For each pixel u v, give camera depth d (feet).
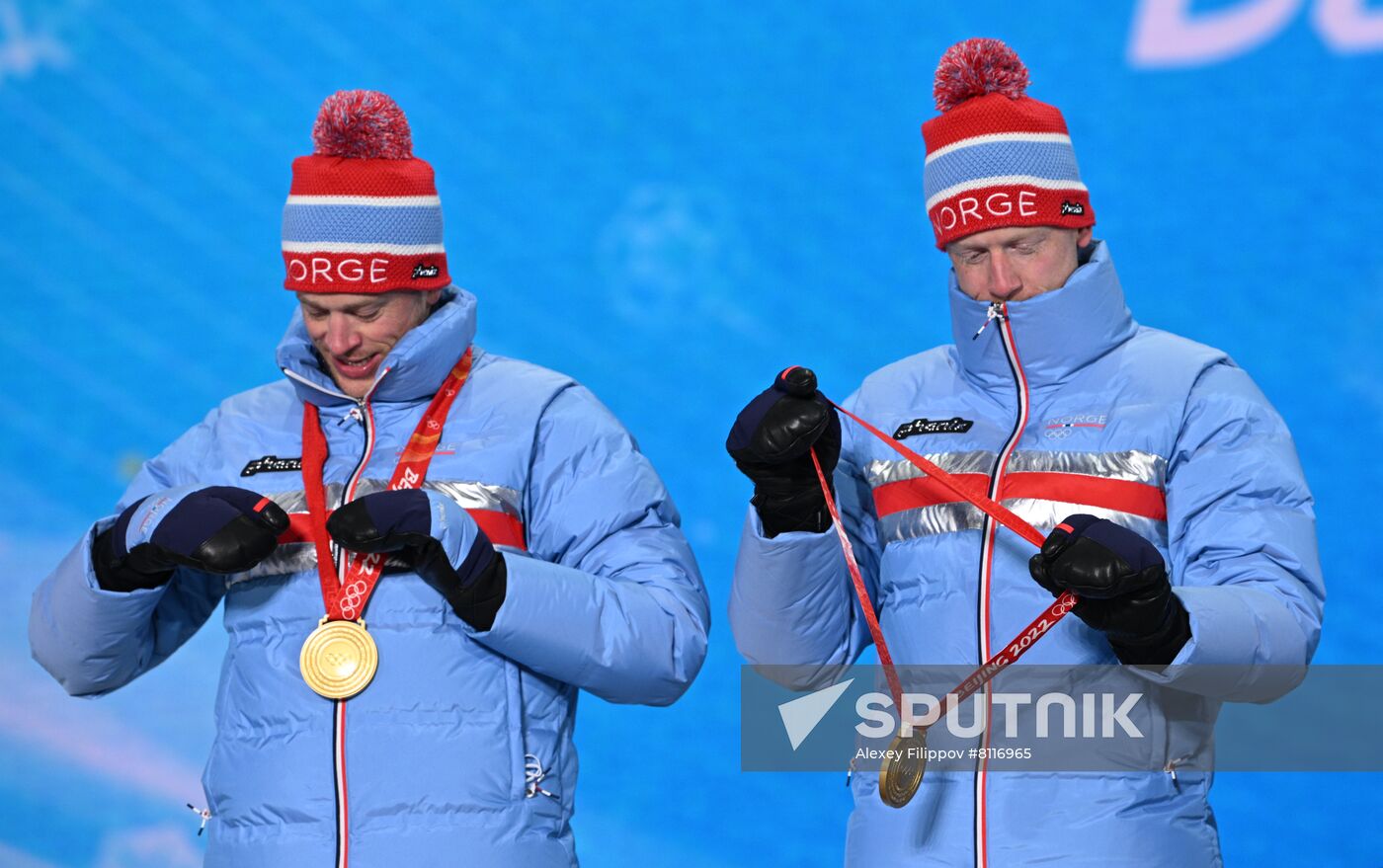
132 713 52.31
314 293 27.63
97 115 56.49
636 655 26.48
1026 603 26.30
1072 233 27.91
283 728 26.25
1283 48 50.75
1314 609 25.48
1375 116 50.16
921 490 27.55
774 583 27.07
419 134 55.67
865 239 54.03
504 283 55.36
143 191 56.39
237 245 56.29
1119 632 23.61
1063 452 26.78
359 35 55.93
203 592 29.04
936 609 26.91
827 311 54.24
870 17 53.78
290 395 29.14
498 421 27.86
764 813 52.42
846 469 29.07
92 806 51.90
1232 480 26.04
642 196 55.01
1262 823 49.24
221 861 26.50
